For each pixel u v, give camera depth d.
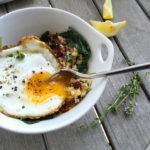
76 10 0.57
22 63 0.42
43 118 0.39
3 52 0.42
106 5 0.56
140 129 0.42
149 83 0.47
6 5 0.57
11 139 0.41
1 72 0.42
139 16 0.57
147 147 0.41
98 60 0.44
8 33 0.46
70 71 0.42
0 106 0.39
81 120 0.43
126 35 0.53
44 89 0.41
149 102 0.45
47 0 0.58
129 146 0.41
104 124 0.43
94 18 0.56
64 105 0.40
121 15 0.57
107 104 0.44
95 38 0.44
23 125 0.37
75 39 0.46
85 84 0.41
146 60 0.50
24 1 0.58
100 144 0.41
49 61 0.43
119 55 0.51
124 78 0.47
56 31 0.48
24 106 0.40
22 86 0.41
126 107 0.44
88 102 0.38
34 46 0.43
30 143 0.41
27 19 0.46
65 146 0.41
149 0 0.59
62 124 0.36
